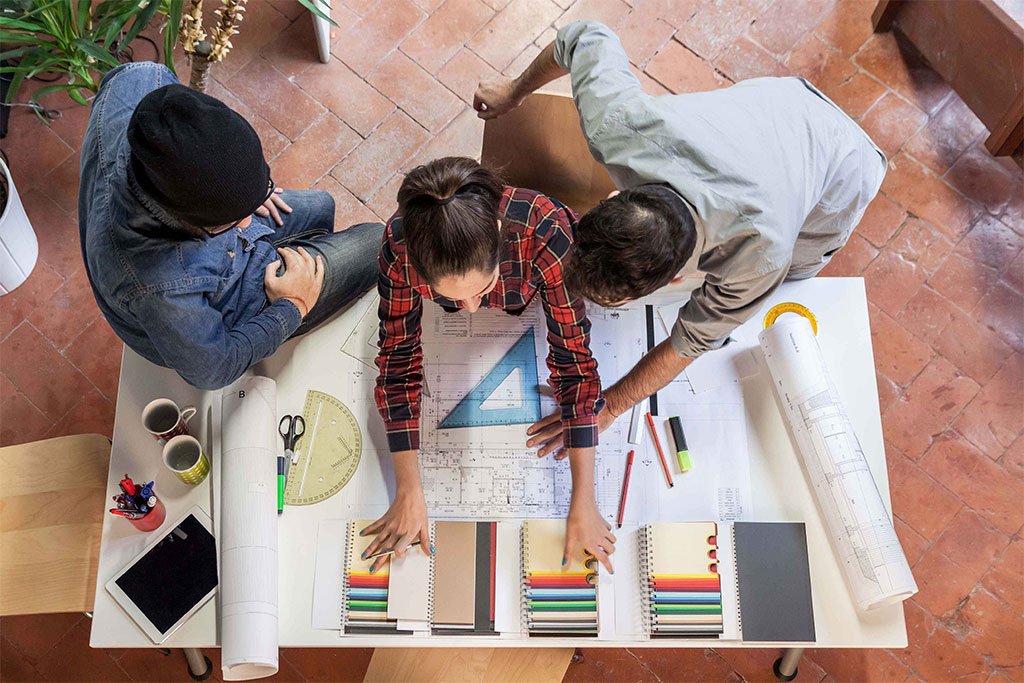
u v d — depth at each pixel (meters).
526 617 1.75
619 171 1.53
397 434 1.79
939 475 2.69
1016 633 2.54
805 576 1.78
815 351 1.85
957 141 3.01
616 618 1.75
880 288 2.86
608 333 1.96
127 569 1.73
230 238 1.81
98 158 1.59
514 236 1.58
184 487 1.80
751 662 2.52
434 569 1.77
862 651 2.53
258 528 1.71
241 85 2.98
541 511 1.83
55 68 2.62
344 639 1.73
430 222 1.28
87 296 2.76
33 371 2.69
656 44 3.10
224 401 1.80
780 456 1.87
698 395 1.91
